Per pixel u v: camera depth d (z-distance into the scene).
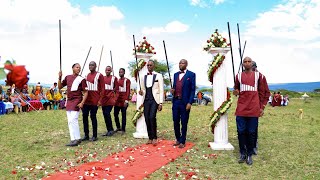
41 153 7.82
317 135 10.52
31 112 17.55
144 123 10.15
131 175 6.07
